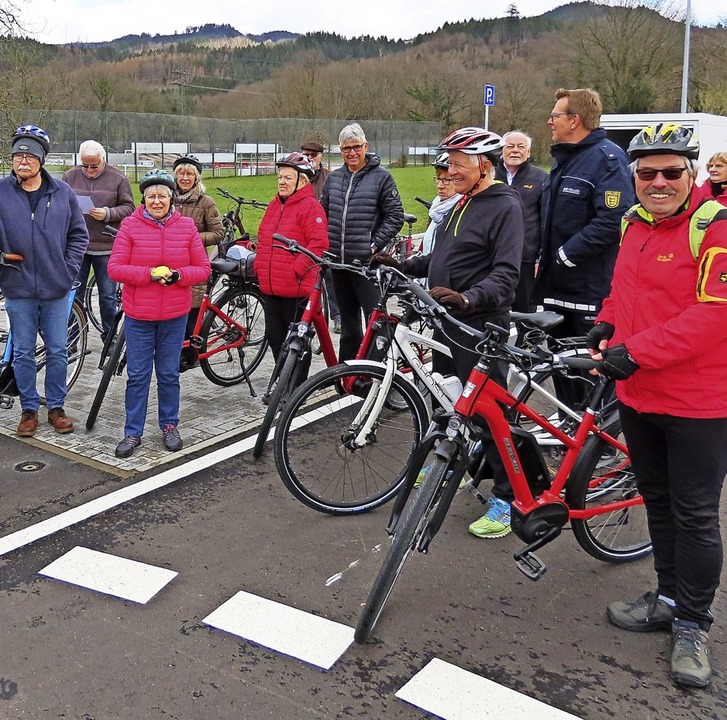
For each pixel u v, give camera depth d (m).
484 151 3.58
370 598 2.87
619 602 3.16
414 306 3.47
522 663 2.84
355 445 3.94
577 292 4.50
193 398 5.71
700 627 2.86
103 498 4.05
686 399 2.68
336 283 5.75
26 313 4.70
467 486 4.20
